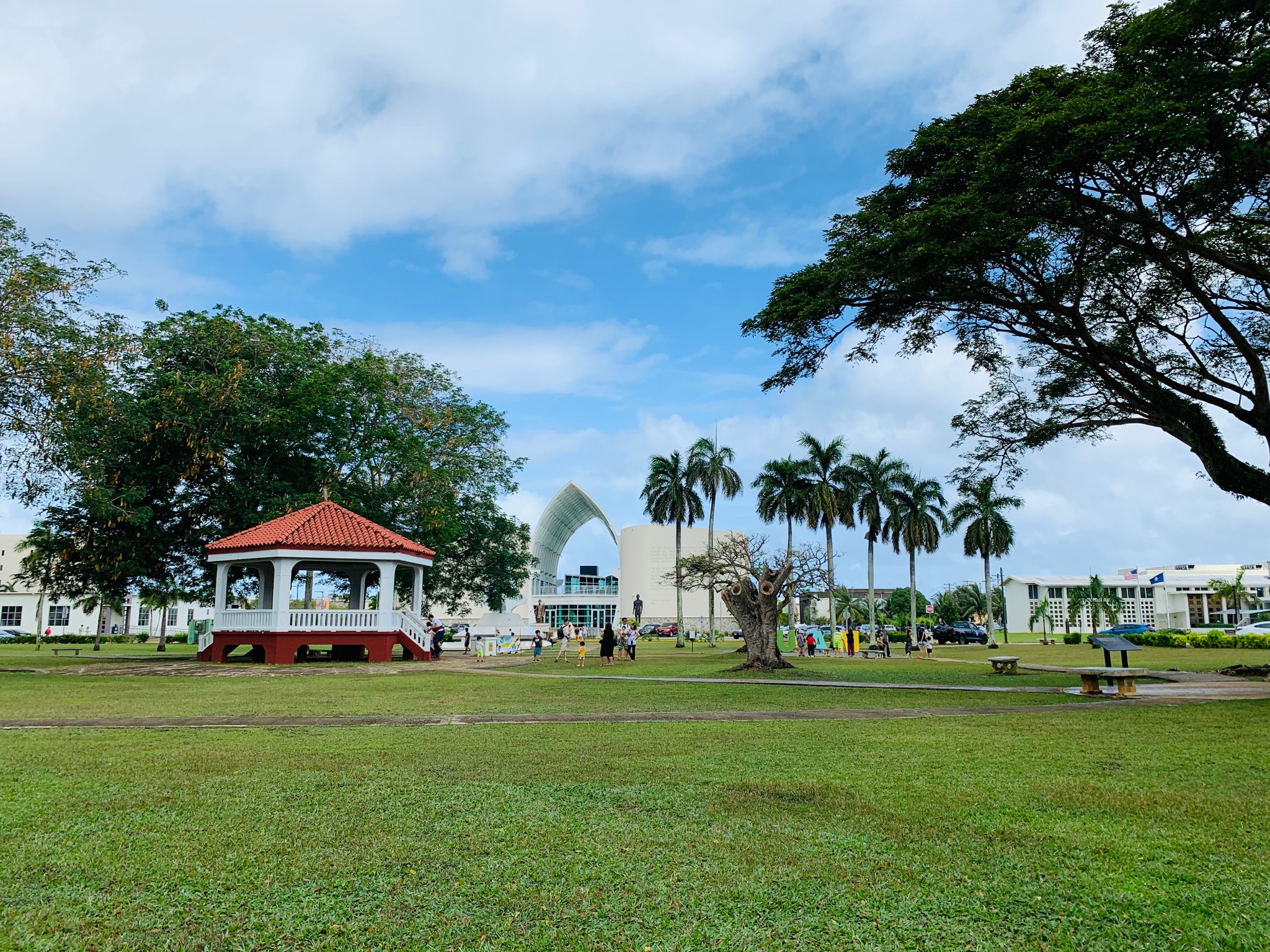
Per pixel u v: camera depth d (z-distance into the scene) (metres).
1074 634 55.16
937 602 93.31
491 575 44.22
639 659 34.59
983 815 6.20
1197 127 12.45
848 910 4.36
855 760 8.45
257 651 30.91
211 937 4.00
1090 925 4.20
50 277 23.08
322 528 29.83
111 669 25.27
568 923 4.18
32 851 5.26
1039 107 14.02
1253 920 4.25
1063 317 16.73
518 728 11.12
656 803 6.54
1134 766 8.13
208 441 30.05
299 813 6.21
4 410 23.42
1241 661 29.72
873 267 16.34
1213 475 17.03
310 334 35.66
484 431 42.59
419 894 4.55
